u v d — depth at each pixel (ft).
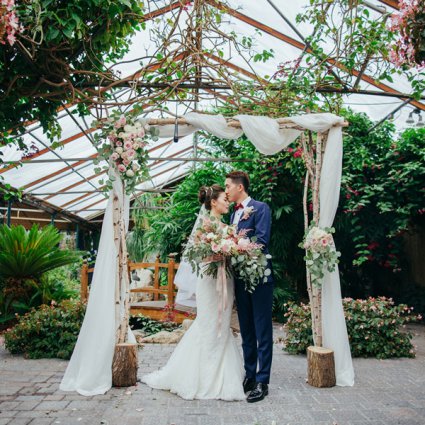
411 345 15.10
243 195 11.31
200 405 9.60
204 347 10.37
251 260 9.97
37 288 19.10
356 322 15.07
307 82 14.25
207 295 10.65
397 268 24.09
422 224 24.77
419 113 17.90
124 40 13.94
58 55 11.78
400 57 7.70
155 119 12.07
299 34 14.26
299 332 15.21
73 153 23.11
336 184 11.89
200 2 12.75
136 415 8.85
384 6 12.94
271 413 9.10
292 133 12.37
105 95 14.48
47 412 8.93
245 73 17.89
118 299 11.37
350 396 10.33
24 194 28.25
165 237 27.27
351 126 23.07
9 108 12.79
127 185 11.58
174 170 36.40
